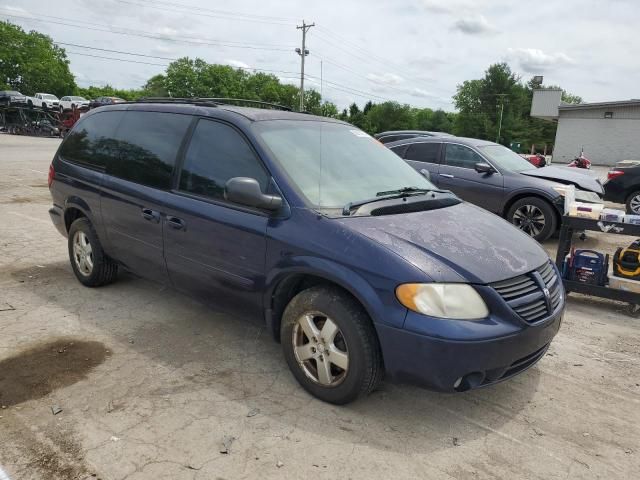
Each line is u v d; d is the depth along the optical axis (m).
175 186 3.85
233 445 2.70
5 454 2.57
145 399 3.09
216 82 85.00
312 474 2.51
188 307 4.55
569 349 4.10
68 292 4.81
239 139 3.58
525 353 2.87
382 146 4.39
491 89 84.81
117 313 4.37
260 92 92.56
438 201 3.69
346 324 2.89
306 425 2.90
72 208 4.89
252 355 3.70
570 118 37.94
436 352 2.65
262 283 3.29
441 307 2.67
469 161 8.58
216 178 3.62
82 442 2.68
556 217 7.64
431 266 2.77
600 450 2.81
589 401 3.31
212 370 3.47
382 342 2.77
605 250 7.61
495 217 3.76
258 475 2.49
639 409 3.24
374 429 2.90
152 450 2.63
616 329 4.57
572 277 5.20
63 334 3.93
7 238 6.71
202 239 3.59
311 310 3.06
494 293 2.77
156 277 4.17
